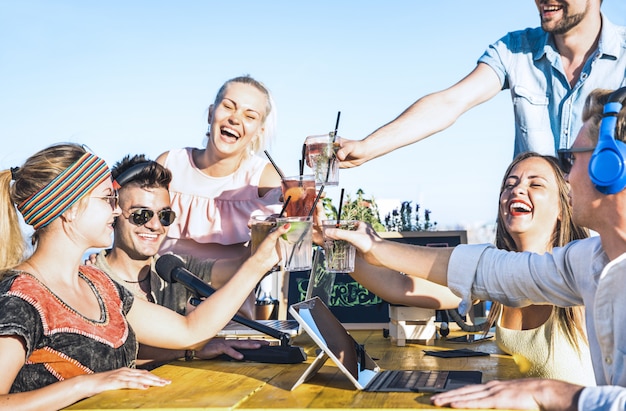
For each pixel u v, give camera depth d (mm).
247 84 3826
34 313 2004
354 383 1989
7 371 1890
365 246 2506
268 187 3928
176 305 3059
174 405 1801
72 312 2127
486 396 1724
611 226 1811
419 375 2219
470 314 3588
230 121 3742
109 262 3062
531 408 1677
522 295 2219
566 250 2117
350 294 3848
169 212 3064
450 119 3945
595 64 3715
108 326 2240
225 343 2641
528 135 3984
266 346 2613
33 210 2129
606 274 1799
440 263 2408
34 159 2162
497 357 2686
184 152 4027
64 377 2061
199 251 3904
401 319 3100
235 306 2438
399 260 2465
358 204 4297
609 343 1843
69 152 2203
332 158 3023
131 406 1799
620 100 1737
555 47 3881
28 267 2146
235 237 3859
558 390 1676
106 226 2256
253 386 2064
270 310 3738
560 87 3861
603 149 1734
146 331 2408
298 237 2428
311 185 2826
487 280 2285
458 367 2443
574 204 1898
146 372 2102
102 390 1970
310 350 2891
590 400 1599
